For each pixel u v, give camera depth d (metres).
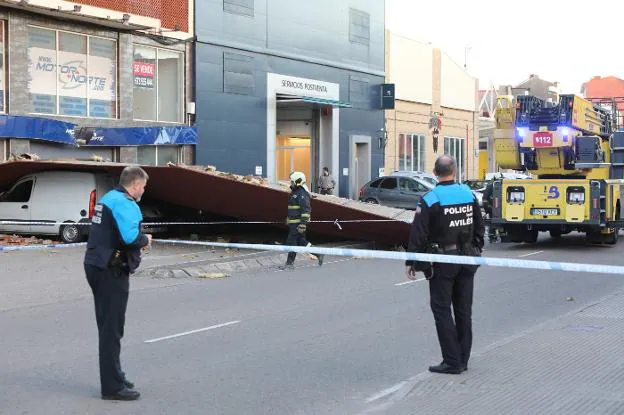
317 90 34.16
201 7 27.72
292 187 15.86
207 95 28.06
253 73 30.19
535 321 10.06
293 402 6.39
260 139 30.56
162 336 9.09
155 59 26.42
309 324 9.83
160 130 25.66
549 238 23.69
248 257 16.30
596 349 8.08
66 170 19.03
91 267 6.34
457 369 7.07
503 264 6.73
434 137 44.72
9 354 8.17
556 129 19.91
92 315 10.54
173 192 19.39
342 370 7.48
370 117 38.69
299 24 32.97
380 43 39.31
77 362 7.81
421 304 11.37
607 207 19.67
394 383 7.00
